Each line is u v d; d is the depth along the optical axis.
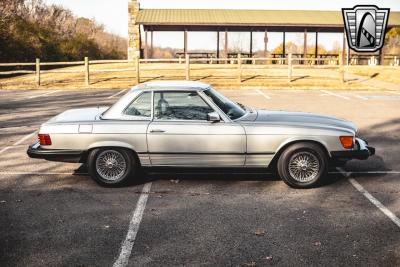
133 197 6.12
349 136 6.33
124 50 67.19
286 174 6.41
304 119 6.66
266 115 6.79
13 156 8.49
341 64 22.59
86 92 19.86
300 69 28.83
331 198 6.05
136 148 6.37
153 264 4.19
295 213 5.49
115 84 22.59
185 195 6.19
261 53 52.31
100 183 6.53
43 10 45.78
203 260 4.26
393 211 5.57
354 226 5.09
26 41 31.80
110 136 6.35
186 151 6.35
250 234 4.86
